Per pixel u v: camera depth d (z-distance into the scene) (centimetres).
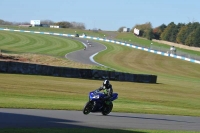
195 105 7506
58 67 9562
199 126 4669
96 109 4494
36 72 9294
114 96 4597
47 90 6969
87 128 3616
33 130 3188
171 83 12212
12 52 17825
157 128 4109
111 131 3509
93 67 13150
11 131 3061
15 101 5159
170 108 6425
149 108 6041
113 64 18012
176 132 3859
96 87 8325
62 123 3784
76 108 5016
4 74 8594
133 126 4062
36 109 4638
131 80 10812
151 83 11162
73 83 8581
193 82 13775
